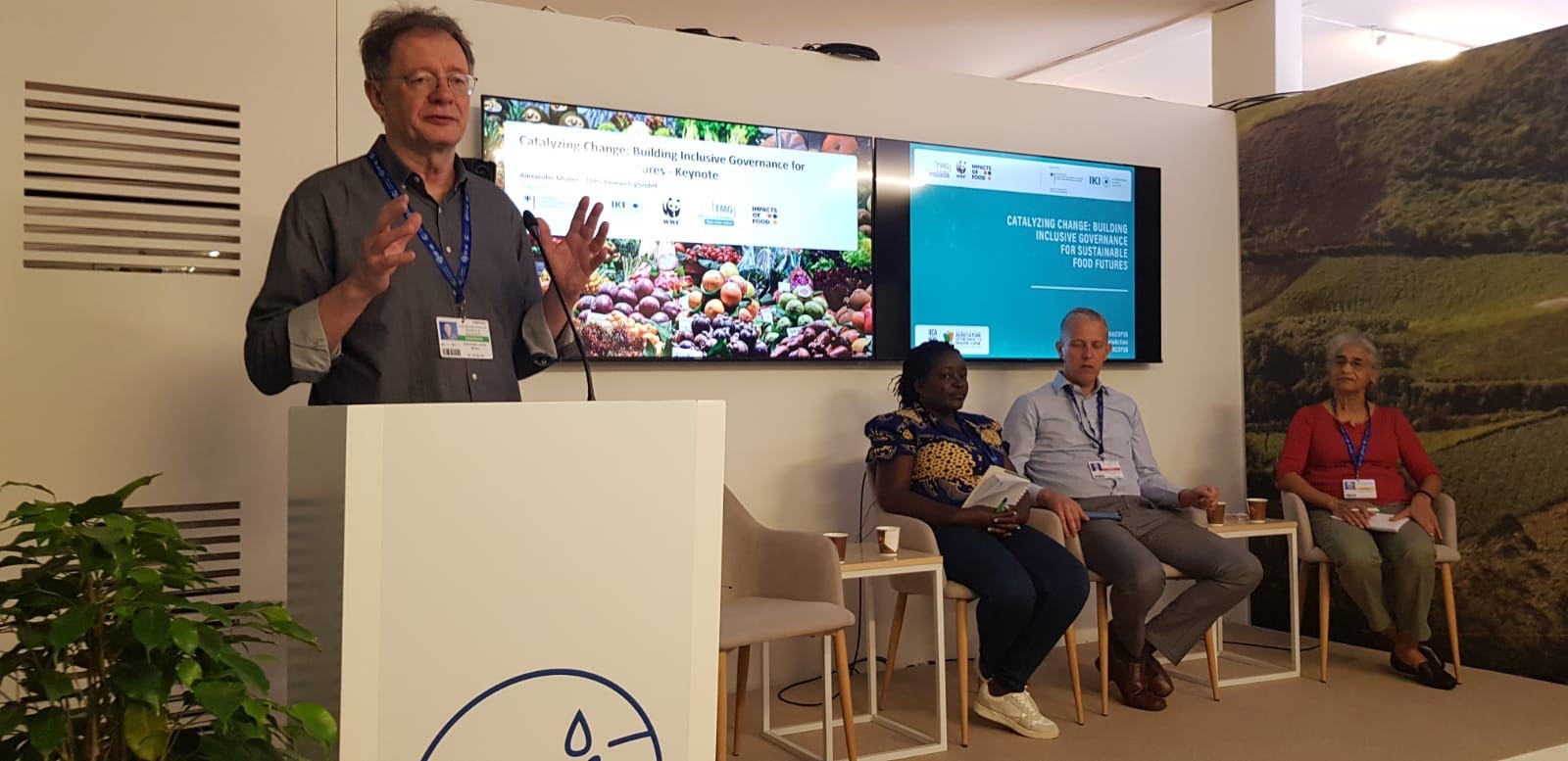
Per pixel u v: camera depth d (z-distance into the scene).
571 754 1.36
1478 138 3.98
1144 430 3.97
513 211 2.12
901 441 3.35
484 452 1.29
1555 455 3.75
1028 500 3.44
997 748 3.08
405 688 1.25
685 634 1.46
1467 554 4.00
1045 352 4.25
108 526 1.34
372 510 1.23
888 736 3.22
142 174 2.87
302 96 3.06
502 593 1.31
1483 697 3.59
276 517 2.98
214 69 2.95
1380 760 2.96
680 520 1.46
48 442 2.75
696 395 3.62
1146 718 3.37
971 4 5.04
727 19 5.22
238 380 2.96
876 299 3.88
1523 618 3.85
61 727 1.27
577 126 3.39
